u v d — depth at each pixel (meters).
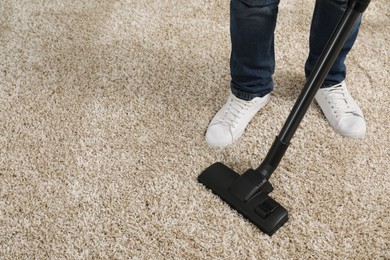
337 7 1.17
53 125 1.41
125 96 1.49
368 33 1.71
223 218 1.19
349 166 1.31
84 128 1.40
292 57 1.62
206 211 1.21
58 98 1.48
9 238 1.15
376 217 1.20
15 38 1.68
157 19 1.76
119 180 1.27
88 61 1.60
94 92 1.50
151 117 1.43
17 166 1.30
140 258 1.12
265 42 1.21
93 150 1.34
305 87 1.03
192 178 1.28
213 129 1.36
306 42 1.68
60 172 1.29
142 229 1.17
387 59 1.62
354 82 1.54
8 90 1.50
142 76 1.55
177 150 1.34
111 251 1.13
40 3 1.82
